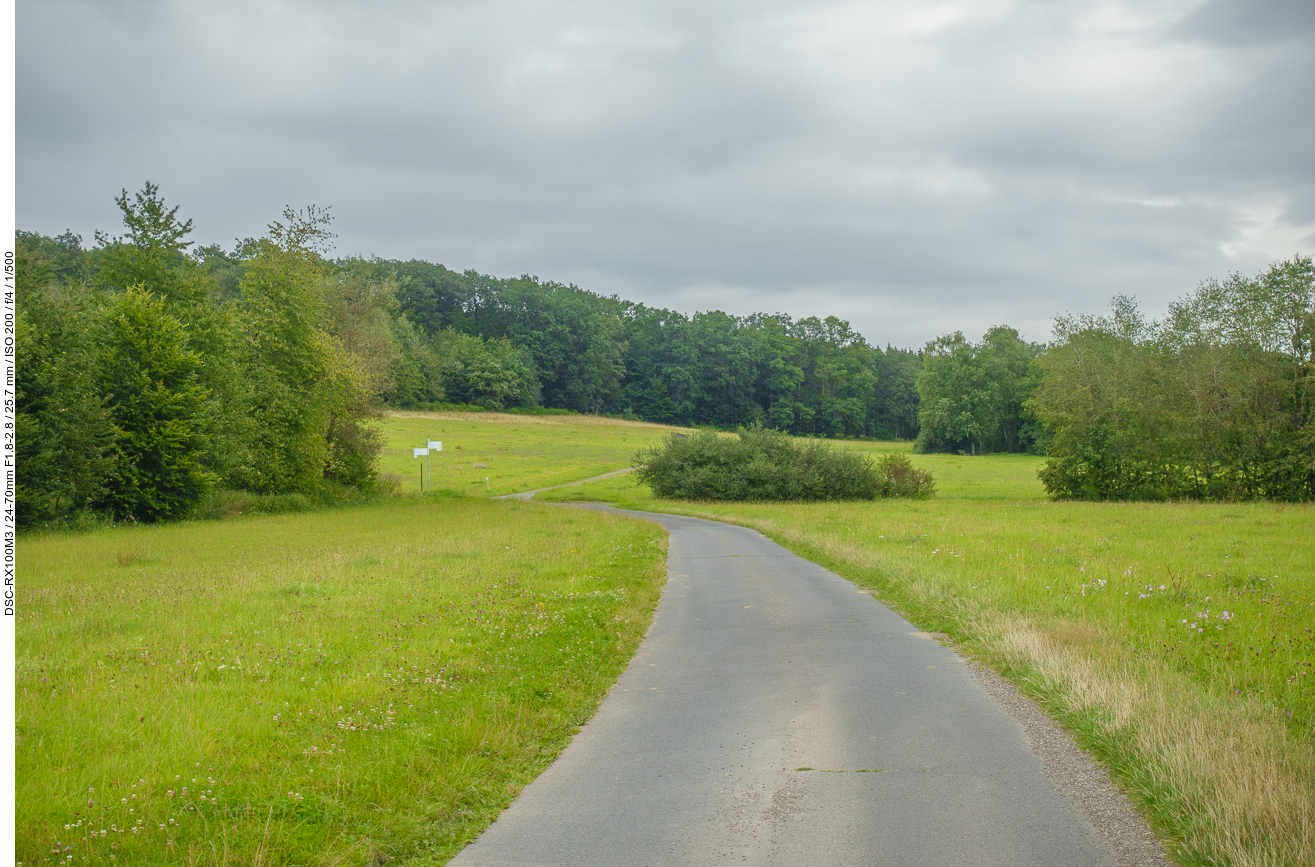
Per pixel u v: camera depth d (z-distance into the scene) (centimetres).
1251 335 4666
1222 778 502
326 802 520
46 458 2888
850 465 5125
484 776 583
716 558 2056
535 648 961
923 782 553
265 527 3047
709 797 539
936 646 984
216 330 3978
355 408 5131
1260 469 4578
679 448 5316
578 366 15100
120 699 737
